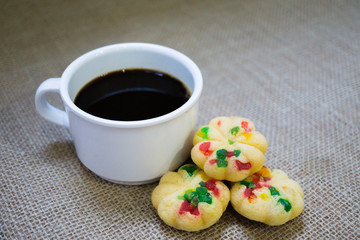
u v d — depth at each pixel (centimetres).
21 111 35
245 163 27
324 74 40
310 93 38
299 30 46
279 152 33
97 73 32
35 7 47
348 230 28
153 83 32
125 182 30
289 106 37
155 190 28
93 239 27
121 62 32
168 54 31
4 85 37
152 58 32
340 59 42
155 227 28
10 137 33
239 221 28
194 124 29
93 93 31
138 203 29
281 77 40
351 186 30
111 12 47
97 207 29
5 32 43
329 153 33
